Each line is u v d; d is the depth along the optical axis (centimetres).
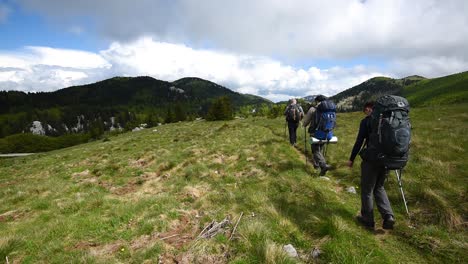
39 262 518
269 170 998
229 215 634
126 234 586
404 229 541
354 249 474
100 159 1830
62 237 604
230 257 461
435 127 1716
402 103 504
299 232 543
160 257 471
